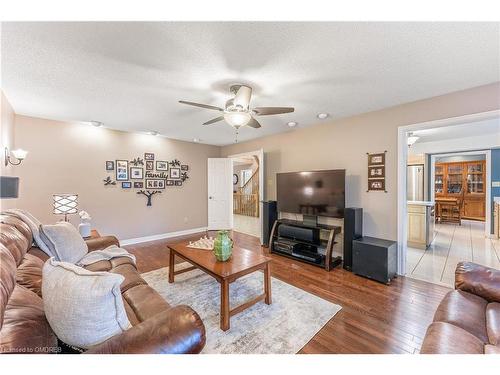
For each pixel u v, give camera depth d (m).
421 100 2.78
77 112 3.24
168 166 5.07
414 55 1.83
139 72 2.09
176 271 2.82
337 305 2.23
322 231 3.88
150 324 0.95
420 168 5.77
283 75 2.16
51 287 0.96
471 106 2.45
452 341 1.04
